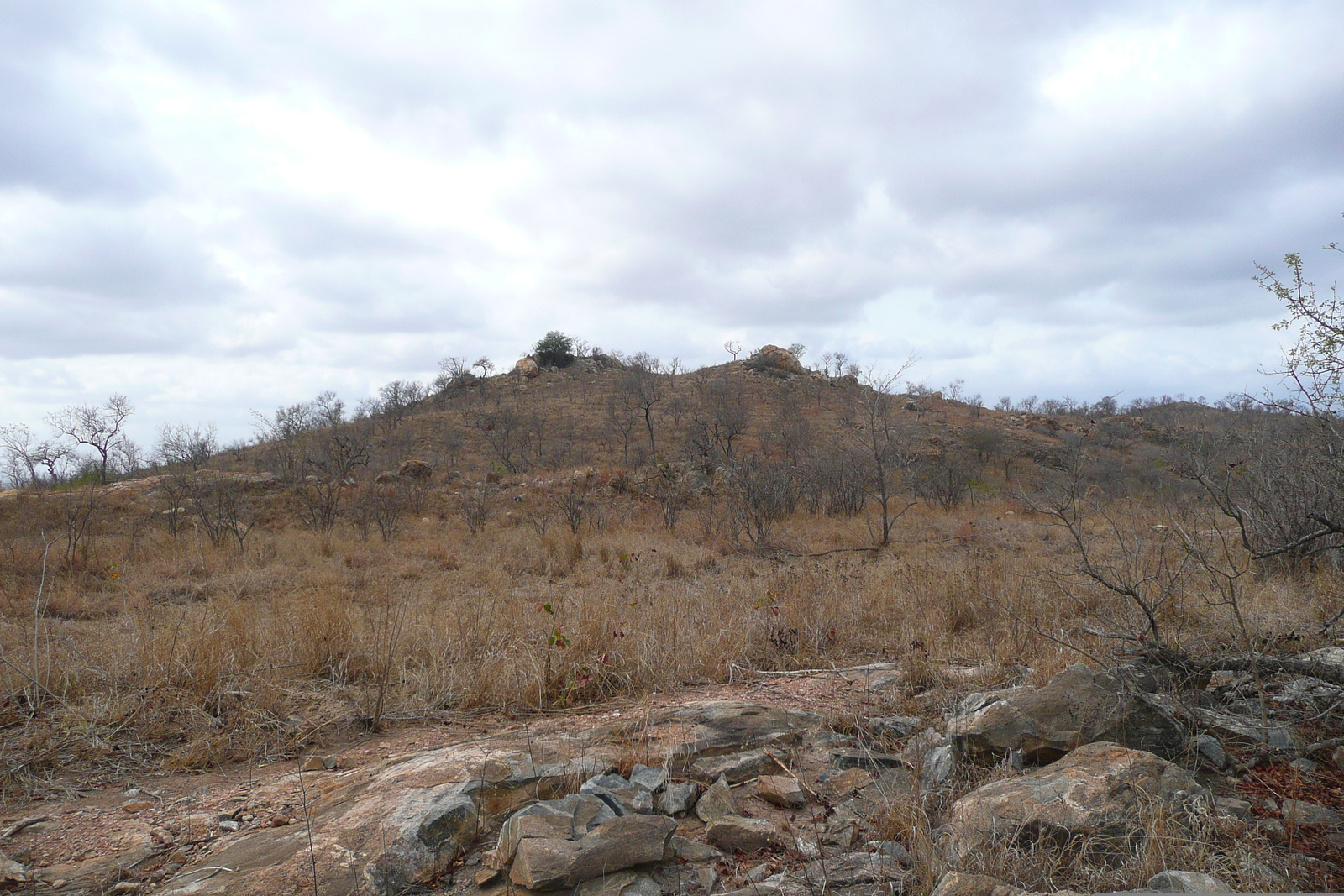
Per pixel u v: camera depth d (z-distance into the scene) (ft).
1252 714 10.80
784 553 49.14
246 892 7.32
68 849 8.55
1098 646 13.69
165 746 12.05
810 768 10.68
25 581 36.24
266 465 122.72
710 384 224.53
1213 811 7.91
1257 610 16.01
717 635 18.74
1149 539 26.43
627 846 7.73
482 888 7.63
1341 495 18.61
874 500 84.79
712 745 11.26
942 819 8.38
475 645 18.26
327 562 44.50
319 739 12.68
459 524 66.69
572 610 22.26
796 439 126.31
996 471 122.52
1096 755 8.76
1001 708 10.05
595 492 78.48
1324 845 7.37
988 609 21.11
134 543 51.19
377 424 179.63
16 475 98.84
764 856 8.17
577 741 11.21
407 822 8.36
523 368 239.91
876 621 21.57
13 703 12.82
